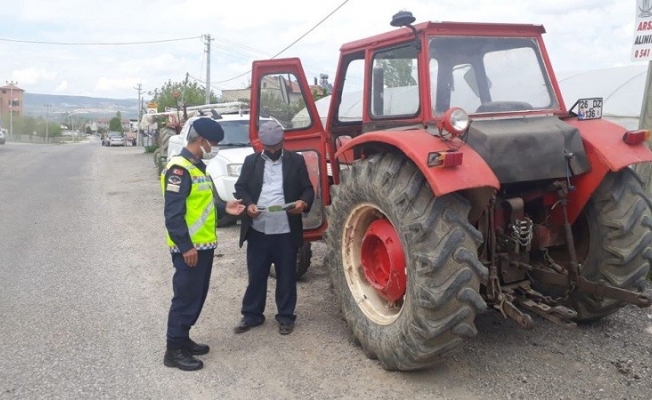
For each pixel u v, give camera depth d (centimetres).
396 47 450
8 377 418
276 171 491
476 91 434
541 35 461
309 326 503
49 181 1627
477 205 385
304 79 548
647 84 583
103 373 424
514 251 413
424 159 356
